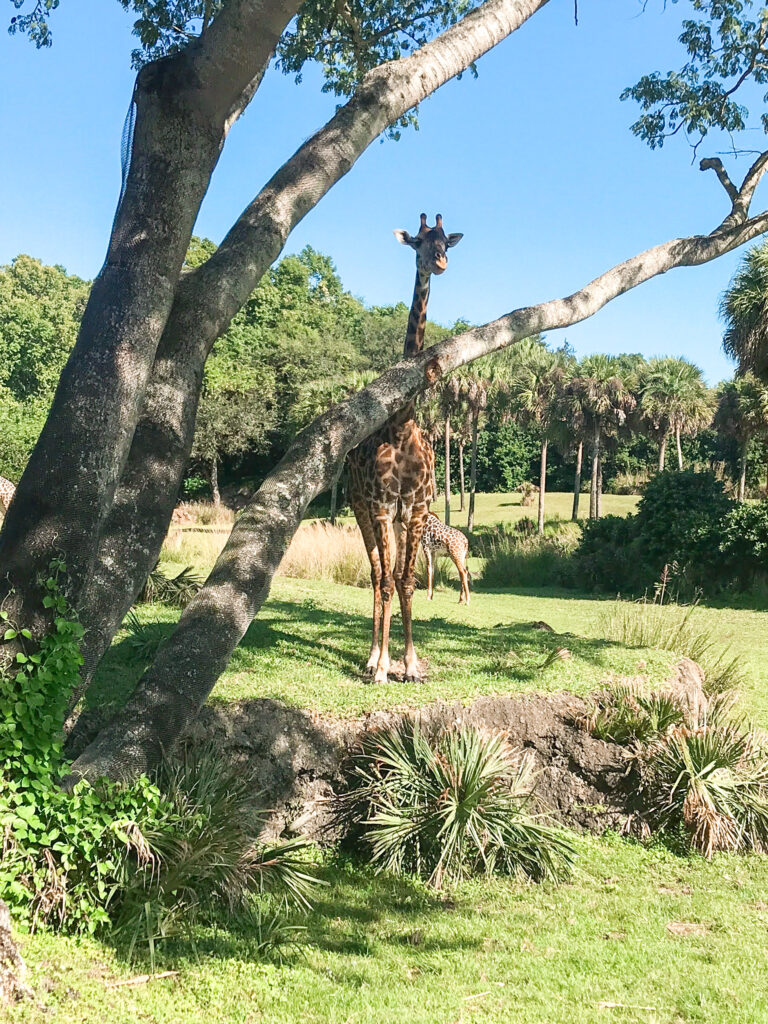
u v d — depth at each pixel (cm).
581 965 497
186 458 543
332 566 1905
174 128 491
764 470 4800
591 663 900
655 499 2558
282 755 667
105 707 677
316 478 575
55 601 462
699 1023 432
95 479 472
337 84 1057
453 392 4041
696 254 717
